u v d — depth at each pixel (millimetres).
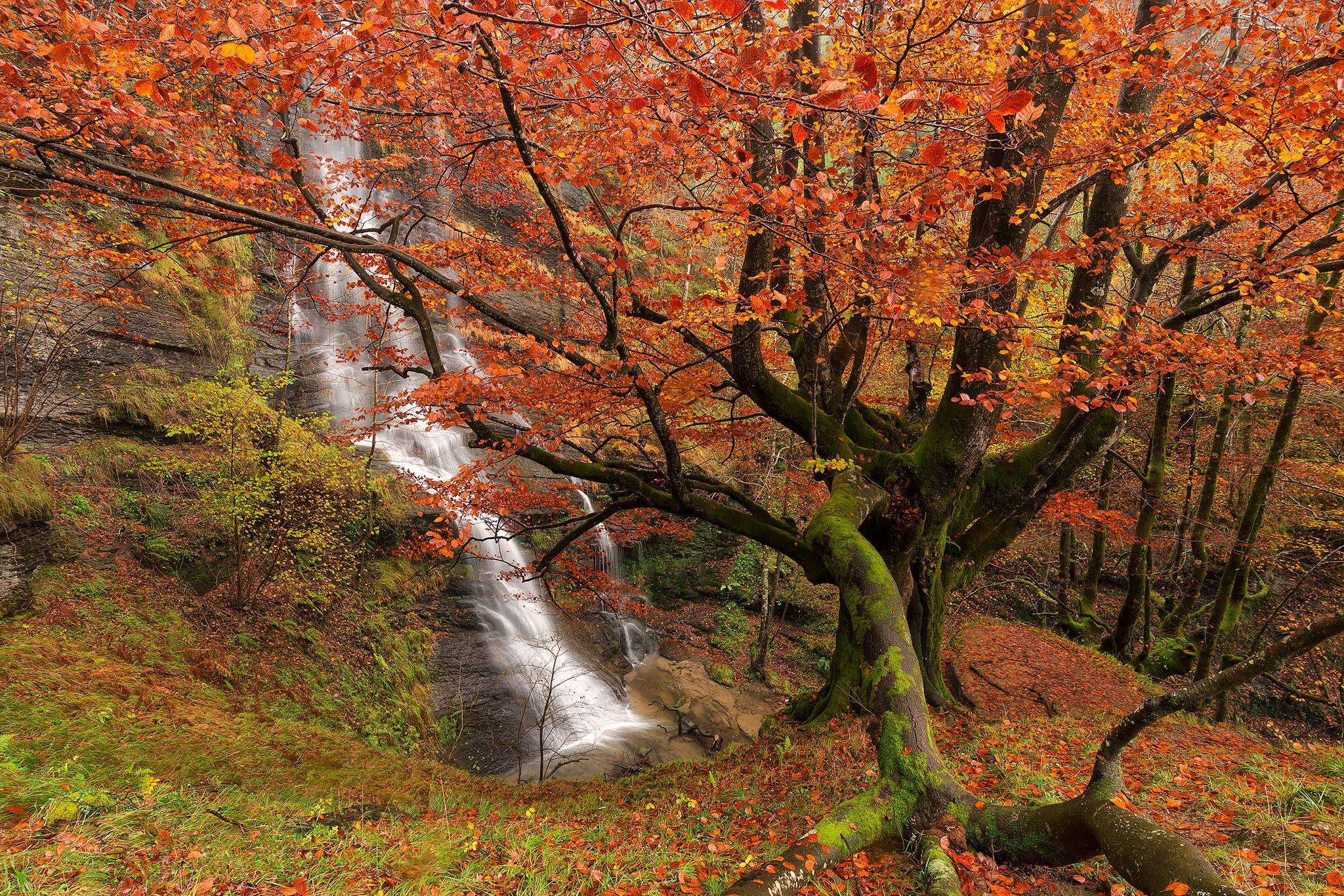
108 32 2787
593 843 4660
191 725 6418
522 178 7996
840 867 3486
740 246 7836
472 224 11320
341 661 10500
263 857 3752
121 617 8180
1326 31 4508
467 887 3570
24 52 3943
